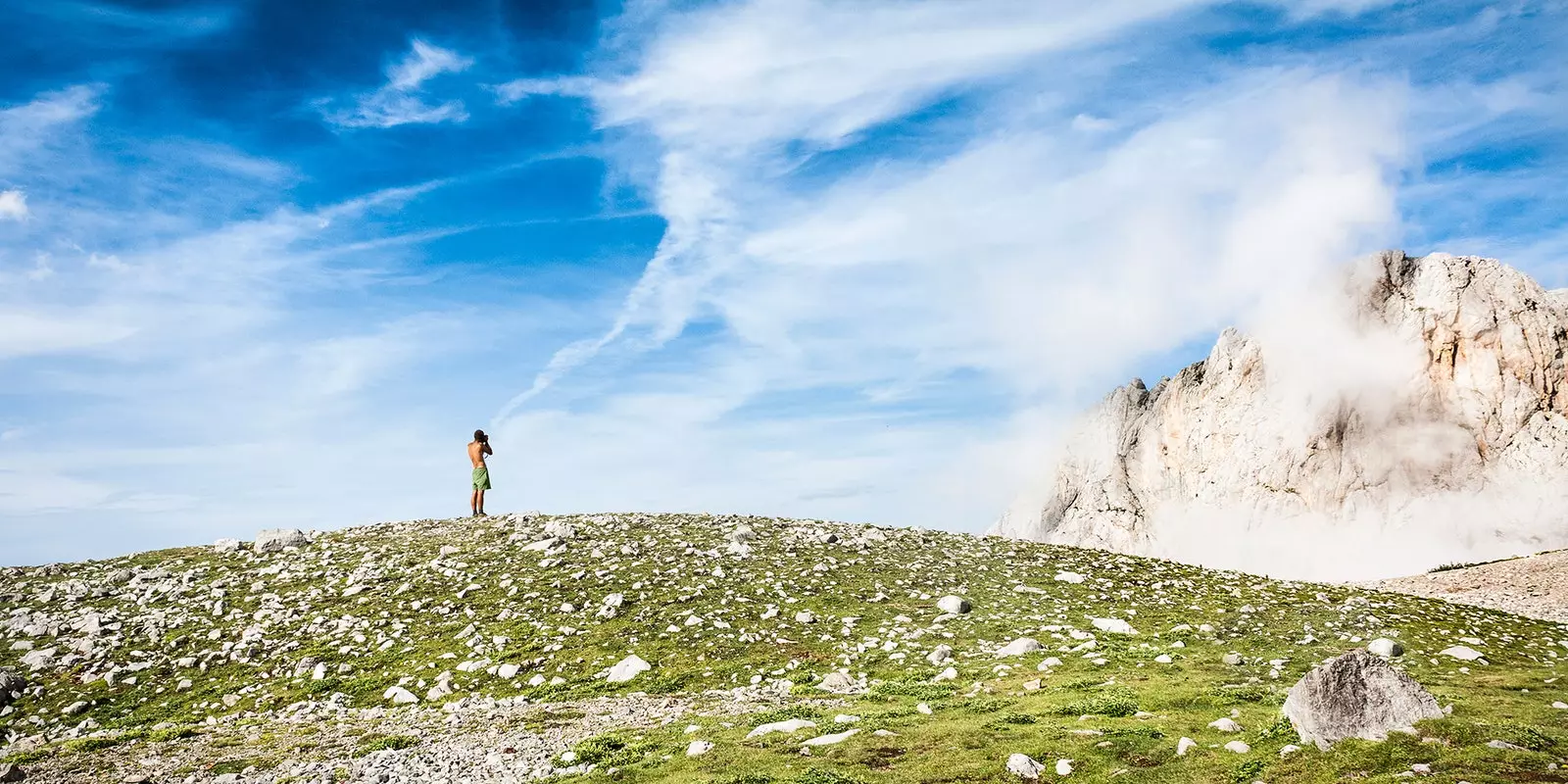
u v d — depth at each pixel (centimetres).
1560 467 14875
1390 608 3275
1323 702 1441
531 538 4234
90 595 3350
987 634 2920
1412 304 17462
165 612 3125
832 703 2186
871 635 2945
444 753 1845
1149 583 3772
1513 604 5034
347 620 3033
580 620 3033
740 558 3909
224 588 3456
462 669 2619
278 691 2477
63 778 1703
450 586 3441
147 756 1875
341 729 2105
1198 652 2608
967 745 1614
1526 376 15762
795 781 1420
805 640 2886
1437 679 2167
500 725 2083
